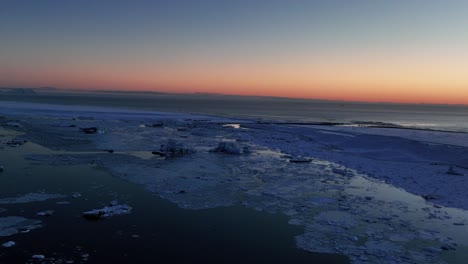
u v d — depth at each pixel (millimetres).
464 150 27719
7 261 9047
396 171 22078
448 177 20438
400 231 12070
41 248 9891
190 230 11625
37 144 28125
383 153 28703
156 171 20219
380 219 13234
